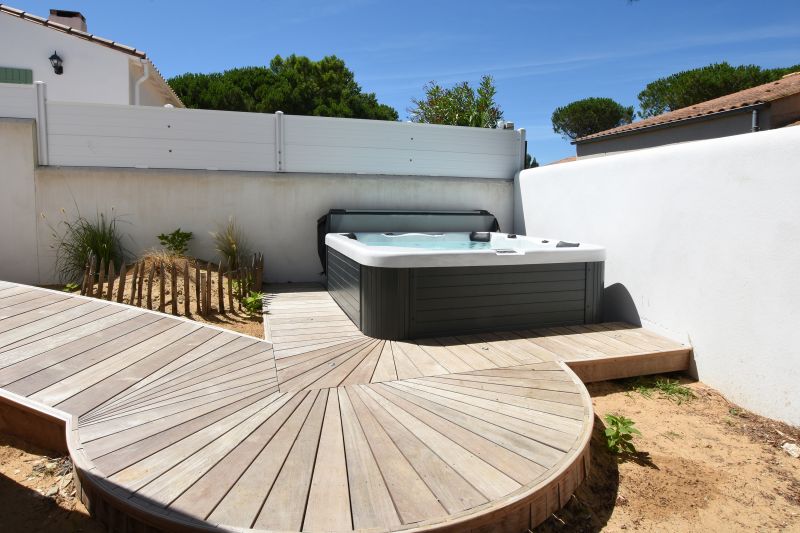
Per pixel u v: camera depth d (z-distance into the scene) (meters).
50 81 8.26
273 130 6.28
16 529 1.92
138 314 4.09
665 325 4.09
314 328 4.14
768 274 3.20
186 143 6.01
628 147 10.47
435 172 6.90
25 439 2.59
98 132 5.75
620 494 2.41
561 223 5.71
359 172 6.62
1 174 5.47
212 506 1.75
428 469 2.05
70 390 2.73
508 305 4.21
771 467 2.67
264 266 6.30
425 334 3.97
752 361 3.31
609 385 3.62
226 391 2.80
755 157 3.28
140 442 2.20
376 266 3.82
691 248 3.82
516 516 1.88
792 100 7.64
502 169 7.19
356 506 1.78
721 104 8.91
